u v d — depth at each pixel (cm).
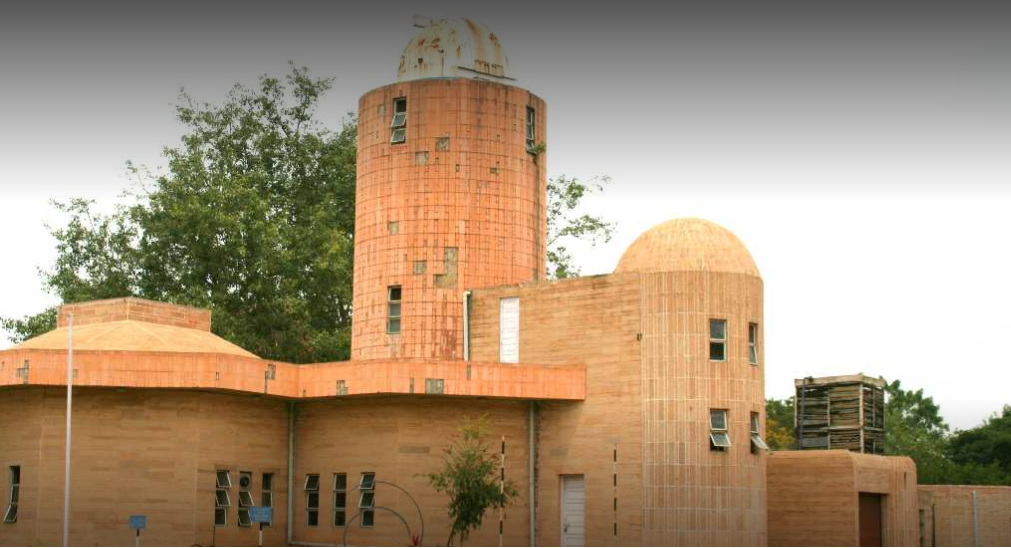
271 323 7919
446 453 5297
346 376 5241
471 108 6072
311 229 8156
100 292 7688
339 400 5450
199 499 5109
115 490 5050
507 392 5256
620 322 5312
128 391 5112
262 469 5406
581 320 5453
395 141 6119
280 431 5522
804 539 5709
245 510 5316
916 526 6091
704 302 5209
